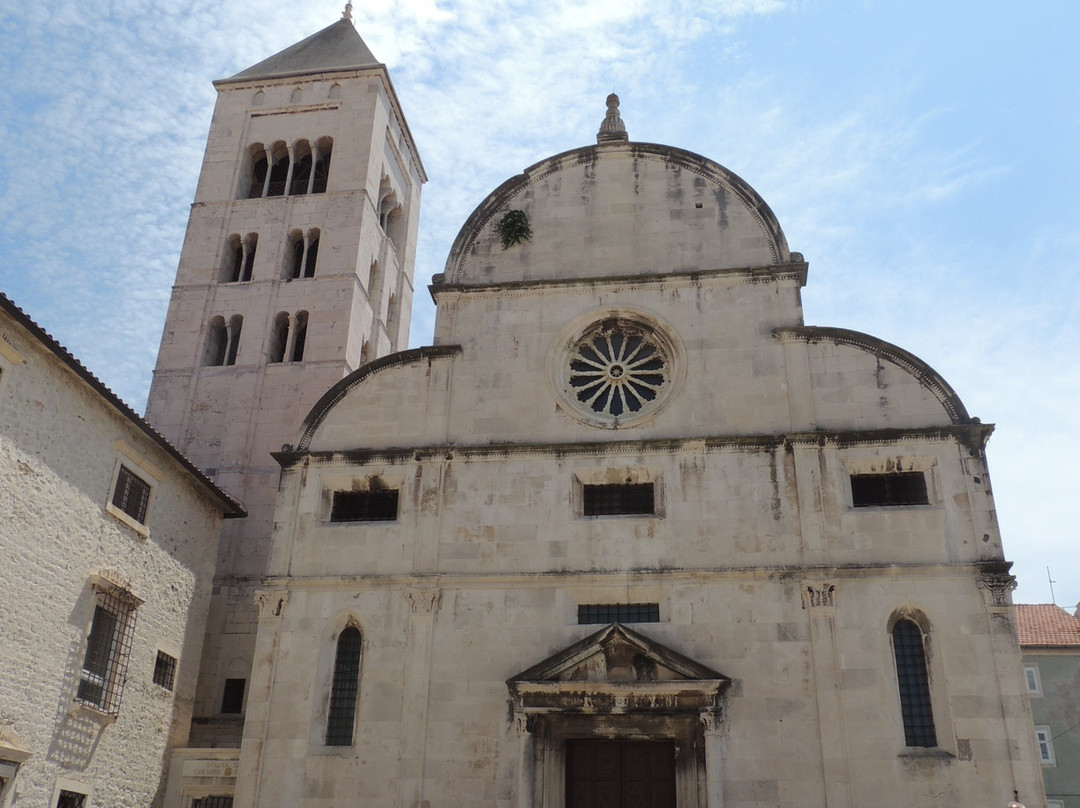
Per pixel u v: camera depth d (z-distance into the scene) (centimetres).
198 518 3638
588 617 2947
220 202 5231
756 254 3366
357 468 3209
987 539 2823
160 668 3347
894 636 2789
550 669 2762
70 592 2852
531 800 2675
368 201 5225
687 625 2844
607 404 3247
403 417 3272
